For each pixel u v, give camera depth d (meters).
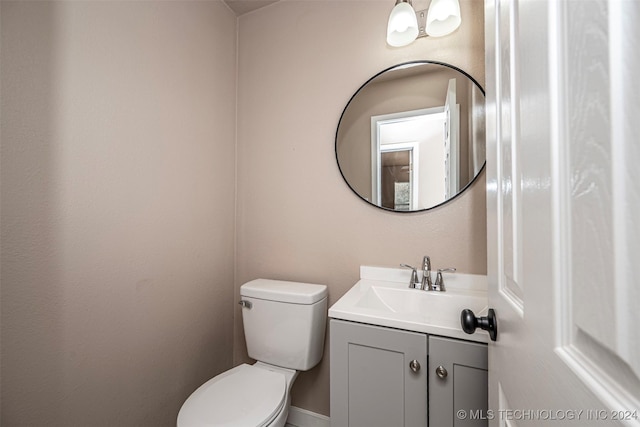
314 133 1.45
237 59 1.64
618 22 0.18
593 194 0.21
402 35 1.22
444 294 1.09
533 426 0.33
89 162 0.90
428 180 1.21
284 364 1.26
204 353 1.40
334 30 1.40
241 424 0.90
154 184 1.13
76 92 0.87
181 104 1.26
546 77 0.28
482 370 0.77
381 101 1.29
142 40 1.08
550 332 0.28
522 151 0.36
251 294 1.32
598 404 0.20
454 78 1.17
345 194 1.38
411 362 0.84
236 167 1.63
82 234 0.88
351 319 0.91
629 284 0.18
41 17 0.79
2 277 0.72
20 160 0.75
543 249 0.30
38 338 0.78
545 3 0.29
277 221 1.53
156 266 1.14
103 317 0.94
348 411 0.92
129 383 1.03
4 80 0.72
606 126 0.19
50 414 0.81
